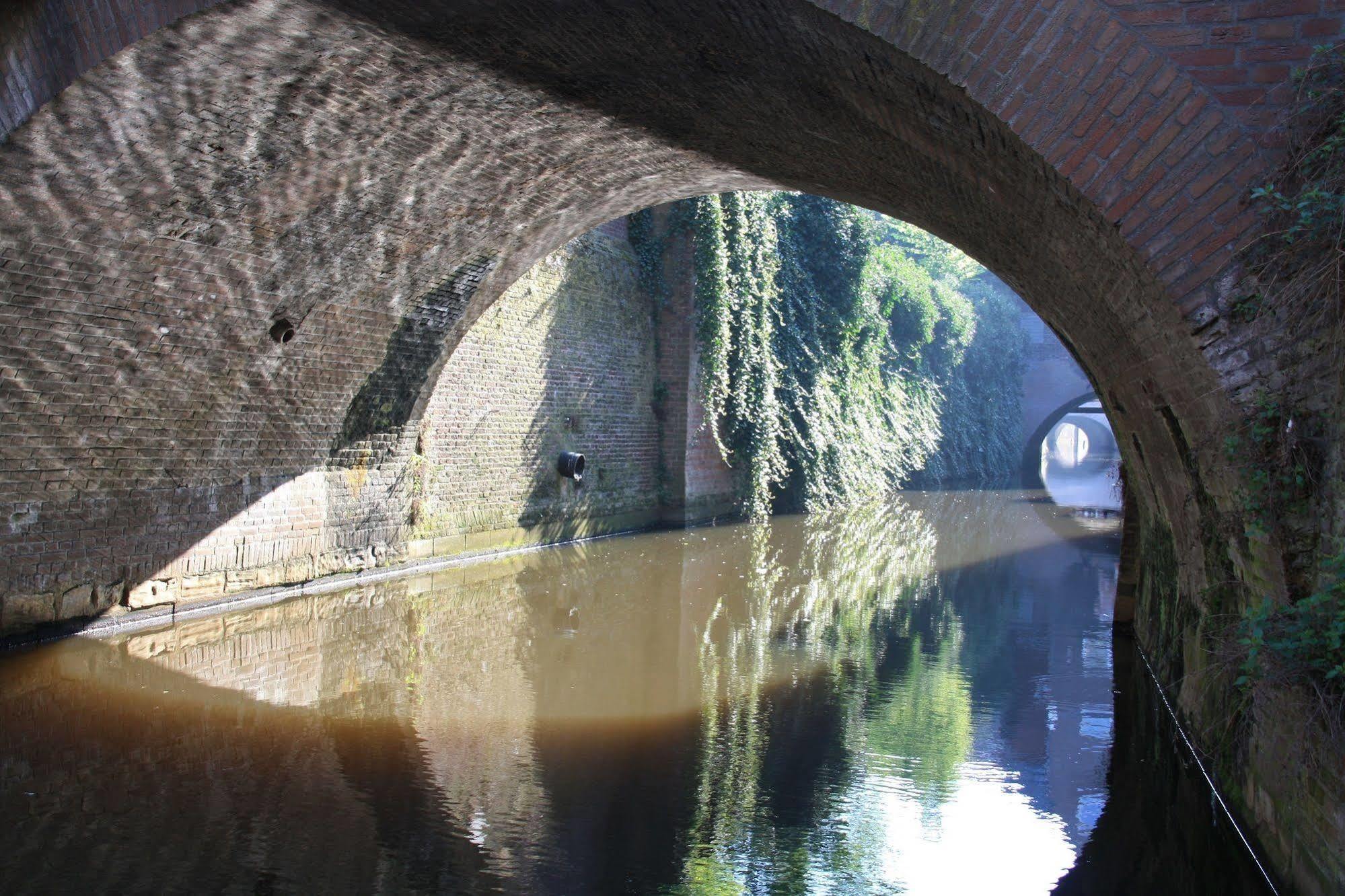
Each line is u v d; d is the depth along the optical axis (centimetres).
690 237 1977
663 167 1039
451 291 1212
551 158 983
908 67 475
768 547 1747
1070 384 4316
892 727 734
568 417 1722
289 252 968
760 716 754
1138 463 858
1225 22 425
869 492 2681
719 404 2019
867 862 510
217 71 707
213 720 705
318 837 519
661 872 491
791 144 812
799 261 2358
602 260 1805
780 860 509
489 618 1091
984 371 3934
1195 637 671
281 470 1161
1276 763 462
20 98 685
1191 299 430
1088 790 615
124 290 859
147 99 709
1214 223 425
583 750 666
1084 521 2342
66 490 915
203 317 946
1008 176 536
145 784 582
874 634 1058
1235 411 433
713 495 2091
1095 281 581
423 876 478
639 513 1930
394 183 943
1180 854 525
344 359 1158
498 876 482
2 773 591
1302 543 418
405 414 1314
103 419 919
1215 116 424
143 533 998
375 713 735
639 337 1928
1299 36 419
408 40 712
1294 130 411
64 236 783
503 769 627
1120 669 923
